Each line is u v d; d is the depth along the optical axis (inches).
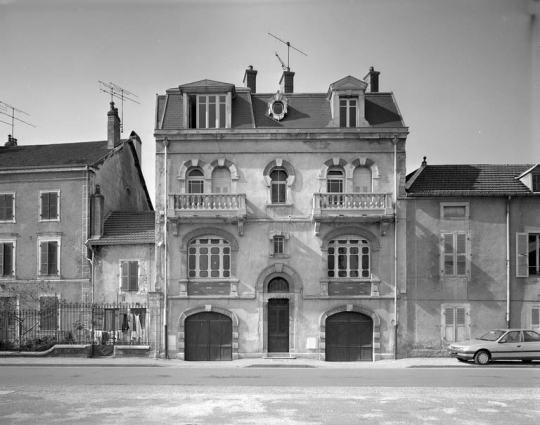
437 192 1005.2
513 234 1010.1
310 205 1024.2
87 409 531.8
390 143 1029.2
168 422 483.2
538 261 1011.9
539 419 493.0
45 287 1117.1
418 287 1005.8
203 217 999.0
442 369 848.9
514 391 625.9
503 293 1002.7
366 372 813.2
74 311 1095.0
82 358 986.1
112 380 716.7
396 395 599.8
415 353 997.8
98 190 1139.3
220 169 1039.0
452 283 1004.6
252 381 708.7
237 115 1053.2
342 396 594.2
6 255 1139.3
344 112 1047.0
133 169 1386.6
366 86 1035.9
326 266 1015.0
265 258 1018.1
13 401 570.6
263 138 1029.8
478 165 1085.1
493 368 850.1
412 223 1013.8
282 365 915.4
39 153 1254.9
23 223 1143.0
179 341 1007.0
